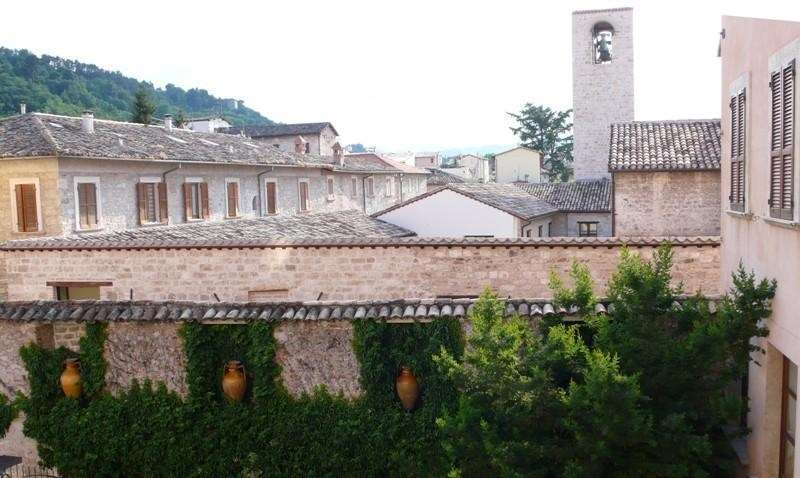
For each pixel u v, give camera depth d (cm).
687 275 1330
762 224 862
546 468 759
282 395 995
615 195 2170
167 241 1527
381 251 1423
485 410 793
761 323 848
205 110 12294
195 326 996
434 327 952
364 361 965
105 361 1027
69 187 2320
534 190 3653
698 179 2109
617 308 841
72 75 8306
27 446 1055
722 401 780
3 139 2367
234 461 1008
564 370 821
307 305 986
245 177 3250
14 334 1041
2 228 2348
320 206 3934
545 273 1370
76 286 1559
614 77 3997
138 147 2633
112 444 1028
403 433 963
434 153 7994
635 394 706
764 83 848
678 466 748
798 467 718
